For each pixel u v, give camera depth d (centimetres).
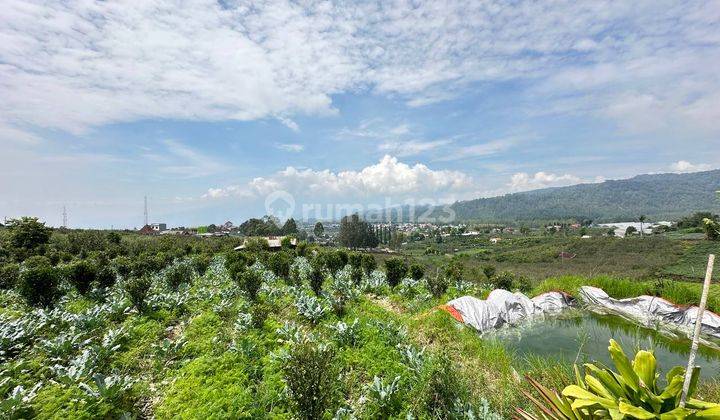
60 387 576
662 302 1023
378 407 522
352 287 1510
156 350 743
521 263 4028
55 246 3125
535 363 652
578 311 1133
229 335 843
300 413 460
